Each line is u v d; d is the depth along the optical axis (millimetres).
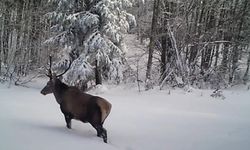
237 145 8469
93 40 17594
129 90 18312
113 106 13797
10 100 13852
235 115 13328
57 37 18688
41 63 24031
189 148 8391
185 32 22078
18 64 21688
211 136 9469
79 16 18000
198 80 22781
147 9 25062
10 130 8336
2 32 22750
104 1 17438
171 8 22531
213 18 25344
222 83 23938
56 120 10578
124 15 18703
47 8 23781
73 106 9047
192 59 23484
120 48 18938
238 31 25500
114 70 18594
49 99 15000
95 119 8703
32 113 11328
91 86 18375
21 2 24188
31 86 19547
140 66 26000
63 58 18828
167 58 22516
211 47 24984
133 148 8289
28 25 23547
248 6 25484
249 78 25812
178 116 12352
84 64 17719
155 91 17953
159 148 8391
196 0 22594
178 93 17359
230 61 24953
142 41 29375
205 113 13406
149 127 10523
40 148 7137
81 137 8570
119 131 9844
